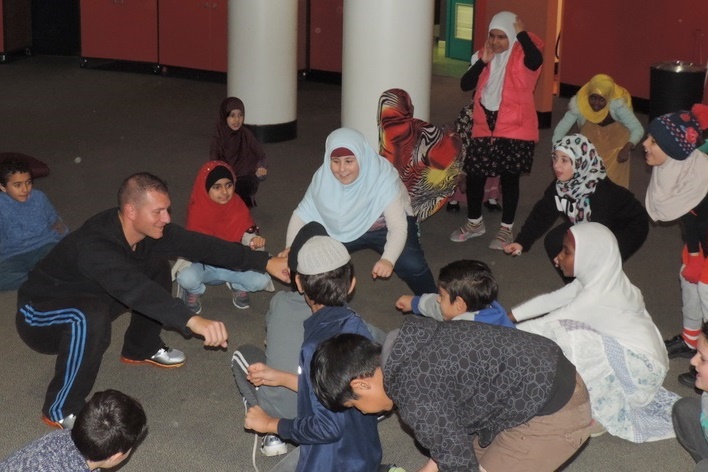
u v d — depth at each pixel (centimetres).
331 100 1298
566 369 305
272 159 945
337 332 322
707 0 1120
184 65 1445
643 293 600
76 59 1592
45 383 463
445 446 287
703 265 461
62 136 1040
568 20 1275
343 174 476
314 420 317
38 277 409
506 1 1135
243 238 561
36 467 279
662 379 414
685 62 1115
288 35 999
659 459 404
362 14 725
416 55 732
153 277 434
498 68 660
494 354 294
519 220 753
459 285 361
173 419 432
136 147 995
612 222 498
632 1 1198
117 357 494
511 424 306
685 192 455
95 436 284
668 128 450
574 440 314
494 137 660
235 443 413
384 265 470
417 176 628
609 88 655
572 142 493
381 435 424
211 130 1090
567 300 425
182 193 816
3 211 564
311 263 333
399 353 289
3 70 1473
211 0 1400
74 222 724
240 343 516
